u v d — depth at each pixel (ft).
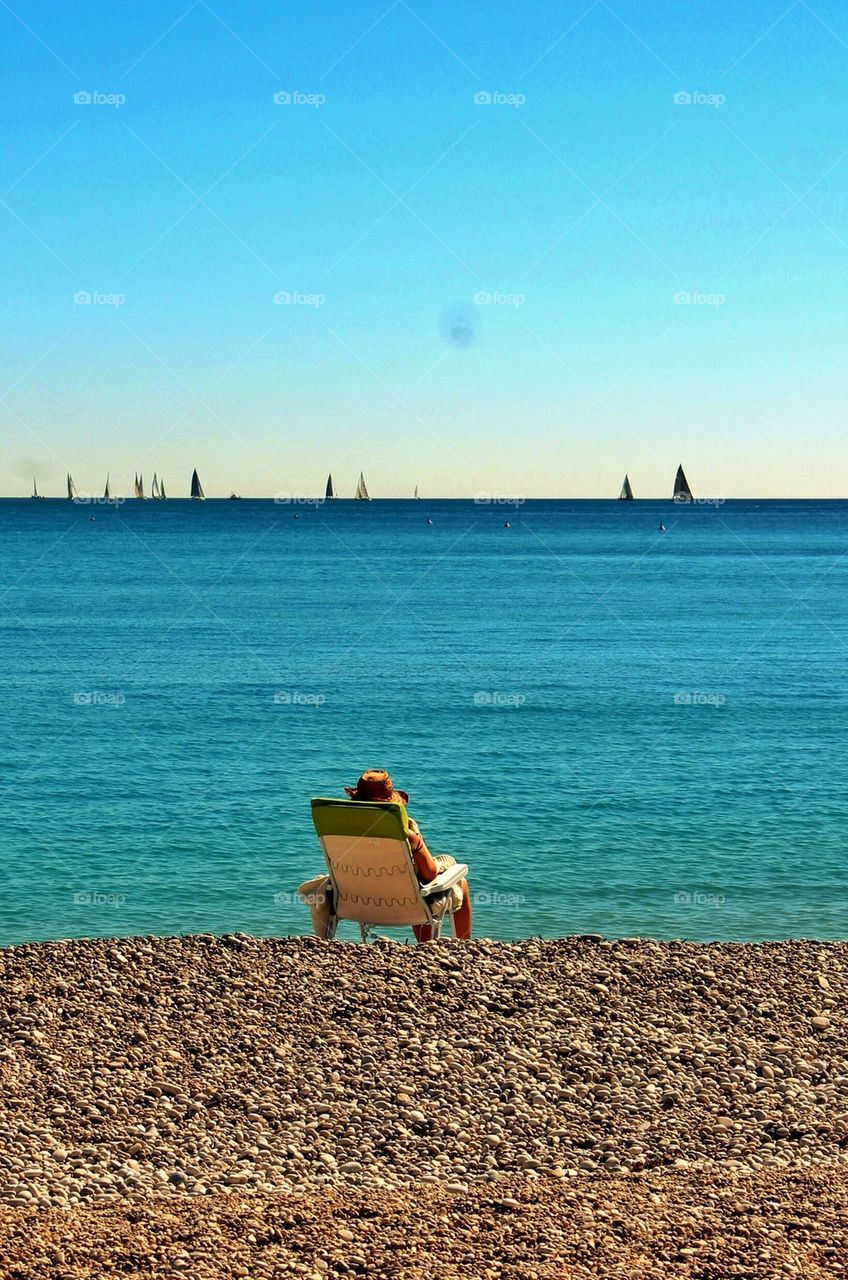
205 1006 20.62
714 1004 21.11
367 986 21.53
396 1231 13.47
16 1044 19.02
